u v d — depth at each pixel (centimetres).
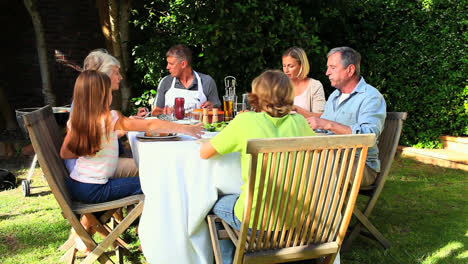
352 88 287
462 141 571
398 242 299
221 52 516
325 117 306
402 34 586
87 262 223
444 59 566
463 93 571
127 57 665
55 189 211
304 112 312
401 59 585
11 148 568
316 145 171
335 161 181
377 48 605
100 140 222
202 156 200
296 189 188
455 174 500
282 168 171
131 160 277
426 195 415
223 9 509
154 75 610
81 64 693
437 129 595
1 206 367
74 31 680
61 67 683
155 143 209
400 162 563
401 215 357
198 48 607
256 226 175
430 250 284
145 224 209
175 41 587
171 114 311
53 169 226
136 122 231
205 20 531
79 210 220
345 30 611
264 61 521
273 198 176
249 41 529
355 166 270
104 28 607
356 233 288
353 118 280
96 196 230
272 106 192
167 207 207
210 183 210
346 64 278
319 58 559
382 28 599
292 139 165
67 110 426
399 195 416
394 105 609
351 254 280
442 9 565
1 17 648
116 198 237
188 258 215
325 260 202
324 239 195
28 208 362
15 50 666
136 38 681
